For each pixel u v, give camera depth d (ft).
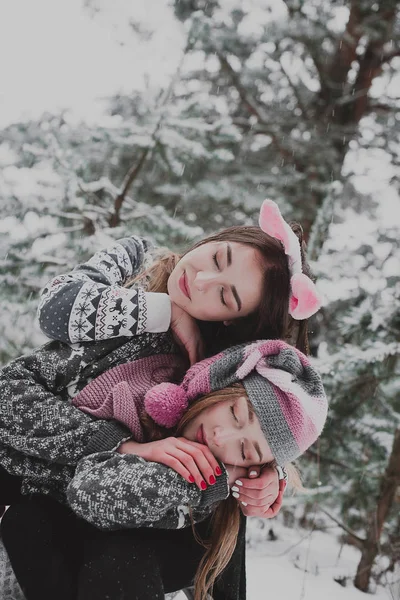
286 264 4.32
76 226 10.75
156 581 3.79
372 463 9.61
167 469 3.74
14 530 4.01
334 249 14.60
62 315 4.21
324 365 8.60
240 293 4.14
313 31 17.48
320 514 11.86
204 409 3.95
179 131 12.21
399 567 8.59
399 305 9.18
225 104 19.17
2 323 10.68
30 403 4.01
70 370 4.19
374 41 18.78
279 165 18.70
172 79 11.30
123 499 3.61
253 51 17.84
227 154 12.13
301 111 19.61
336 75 19.47
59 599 3.88
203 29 11.16
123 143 11.09
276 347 4.18
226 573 4.65
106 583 3.67
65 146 11.23
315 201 16.84
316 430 4.04
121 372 4.25
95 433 3.95
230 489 4.14
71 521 4.20
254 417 3.86
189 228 10.89
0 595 3.98
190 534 4.32
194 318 4.44
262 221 4.38
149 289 4.78
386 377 9.25
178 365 4.47
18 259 10.24
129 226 10.71
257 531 10.54
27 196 10.46
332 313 12.73
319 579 8.51
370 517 9.22
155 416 3.99
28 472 4.12
